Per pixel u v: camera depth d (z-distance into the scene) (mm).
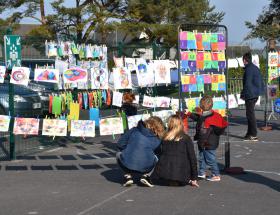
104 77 12008
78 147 13305
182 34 10531
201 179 10094
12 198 9141
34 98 15625
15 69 11211
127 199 9008
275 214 8289
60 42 12680
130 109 11969
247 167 10984
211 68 10867
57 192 9430
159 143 9578
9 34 11625
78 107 11500
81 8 36562
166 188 9562
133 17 39625
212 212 8383
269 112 18875
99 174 10602
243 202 8797
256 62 15633
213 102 10844
